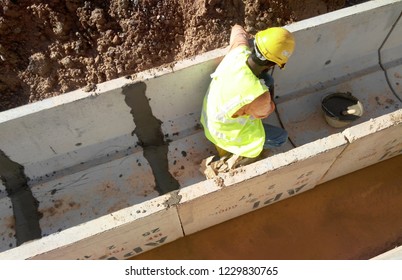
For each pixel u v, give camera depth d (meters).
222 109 3.12
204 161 3.82
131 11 4.02
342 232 4.05
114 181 3.87
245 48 3.16
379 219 4.12
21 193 3.78
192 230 3.90
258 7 4.24
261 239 4.01
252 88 2.92
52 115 3.36
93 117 3.58
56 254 2.86
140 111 3.76
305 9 4.44
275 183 3.46
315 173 3.69
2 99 3.88
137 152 3.98
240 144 3.45
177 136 4.05
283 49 2.80
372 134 3.24
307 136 4.16
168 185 3.87
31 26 3.85
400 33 4.31
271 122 4.18
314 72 4.34
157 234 3.49
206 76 3.67
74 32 3.96
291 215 4.13
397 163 4.42
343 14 3.72
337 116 4.08
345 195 4.24
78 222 3.71
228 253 3.95
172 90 3.67
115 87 3.39
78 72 3.96
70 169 3.90
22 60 3.88
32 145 3.59
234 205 3.61
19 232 3.65
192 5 4.12
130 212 2.92
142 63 4.06
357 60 4.44
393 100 4.34
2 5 3.67
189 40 4.14
